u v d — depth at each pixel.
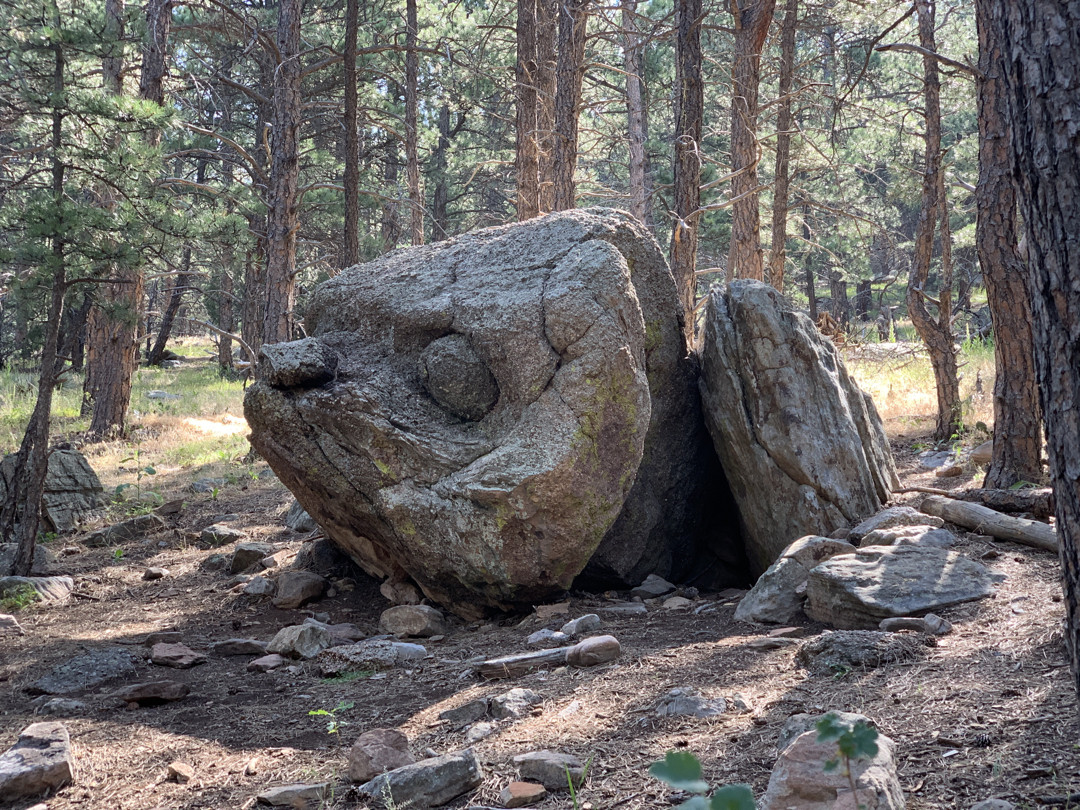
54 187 8.57
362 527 6.76
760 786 2.84
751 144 13.91
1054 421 2.12
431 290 6.74
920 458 9.10
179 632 6.40
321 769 3.67
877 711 3.35
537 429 5.73
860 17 16.88
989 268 6.89
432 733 3.96
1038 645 3.82
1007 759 2.78
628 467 5.94
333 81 19.17
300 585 7.24
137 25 13.76
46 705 4.81
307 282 24.64
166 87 20.42
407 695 4.68
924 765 2.84
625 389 5.83
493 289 6.37
